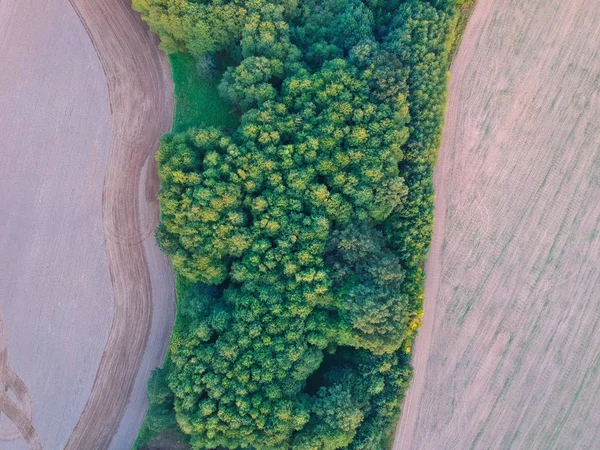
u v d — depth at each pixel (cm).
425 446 4847
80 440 4944
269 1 4612
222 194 4347
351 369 4566
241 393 4203
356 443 4388
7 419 4978
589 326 4931
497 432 4872
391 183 4356
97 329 5006
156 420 4447
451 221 5000
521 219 4991
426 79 4609
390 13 4953
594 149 5022
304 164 4500
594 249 4966
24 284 5053
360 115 4381
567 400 4888
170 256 4550
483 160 5034
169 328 5003
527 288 4950
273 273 4400
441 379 4894
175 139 4562
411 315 4556
